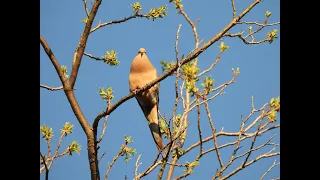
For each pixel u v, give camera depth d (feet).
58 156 29.30
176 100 24.72
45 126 29.55
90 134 29.32
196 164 27.02
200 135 27.86
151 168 25.96
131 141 30.71
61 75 30.50
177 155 30.04
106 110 28.99
